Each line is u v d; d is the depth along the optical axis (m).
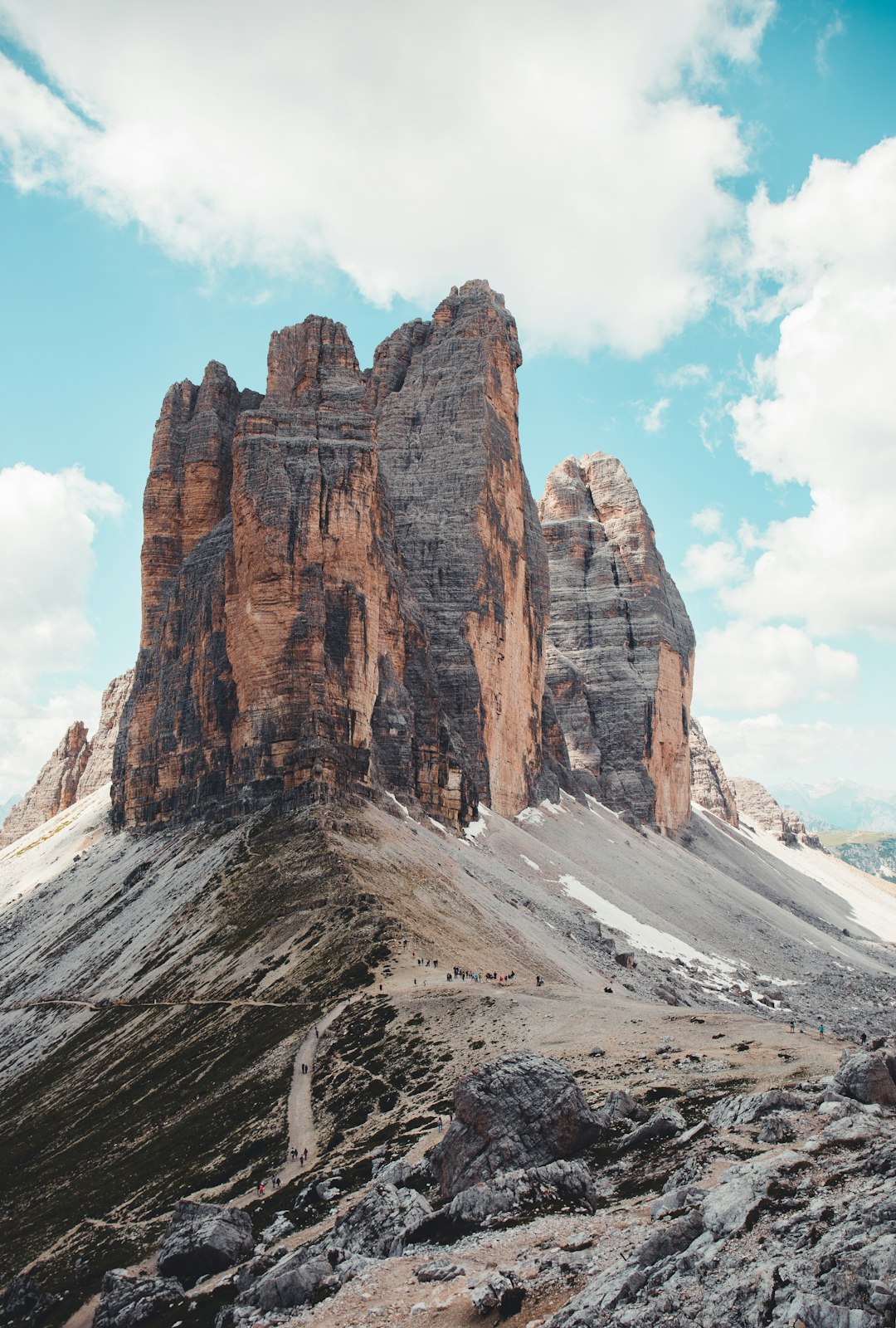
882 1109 39.91
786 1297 24.98
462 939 115.69
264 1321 35.56
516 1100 45.53
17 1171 82.25
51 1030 126.75
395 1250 39.25
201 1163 66.81
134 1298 45.47
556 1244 34.50
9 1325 53.00
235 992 106.06
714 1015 73.06
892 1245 25.11
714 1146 39.66
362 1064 73.25
